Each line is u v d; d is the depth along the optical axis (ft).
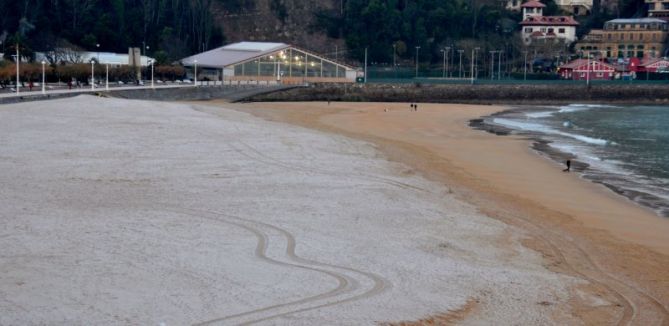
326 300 77.87
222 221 108.68
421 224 114.93
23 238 94.17
